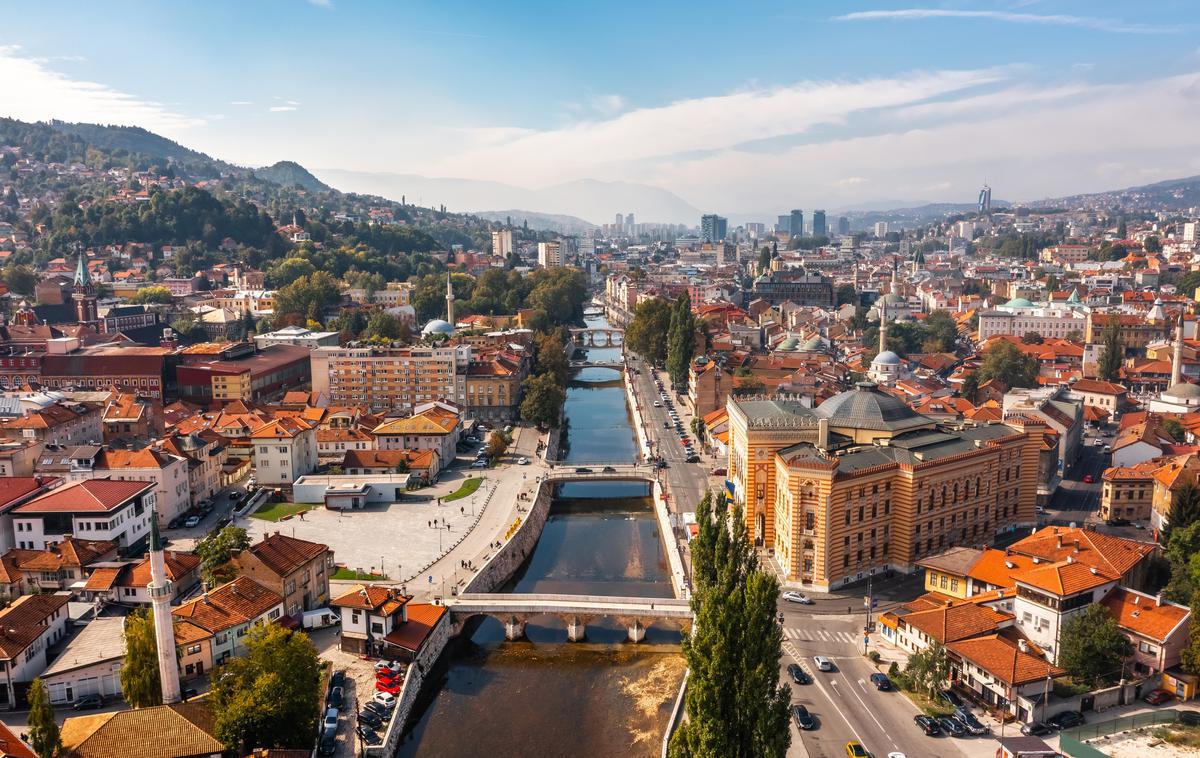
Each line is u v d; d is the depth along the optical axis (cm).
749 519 18975
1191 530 15500
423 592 17038
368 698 13538
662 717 13612
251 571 15612
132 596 15938
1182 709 12106
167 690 12162
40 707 10394
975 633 13475
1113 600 13662
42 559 16725
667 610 15938
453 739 13162
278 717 11319
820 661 13750
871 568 17450
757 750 9825
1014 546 15488
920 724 12100
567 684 14762
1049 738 11606
